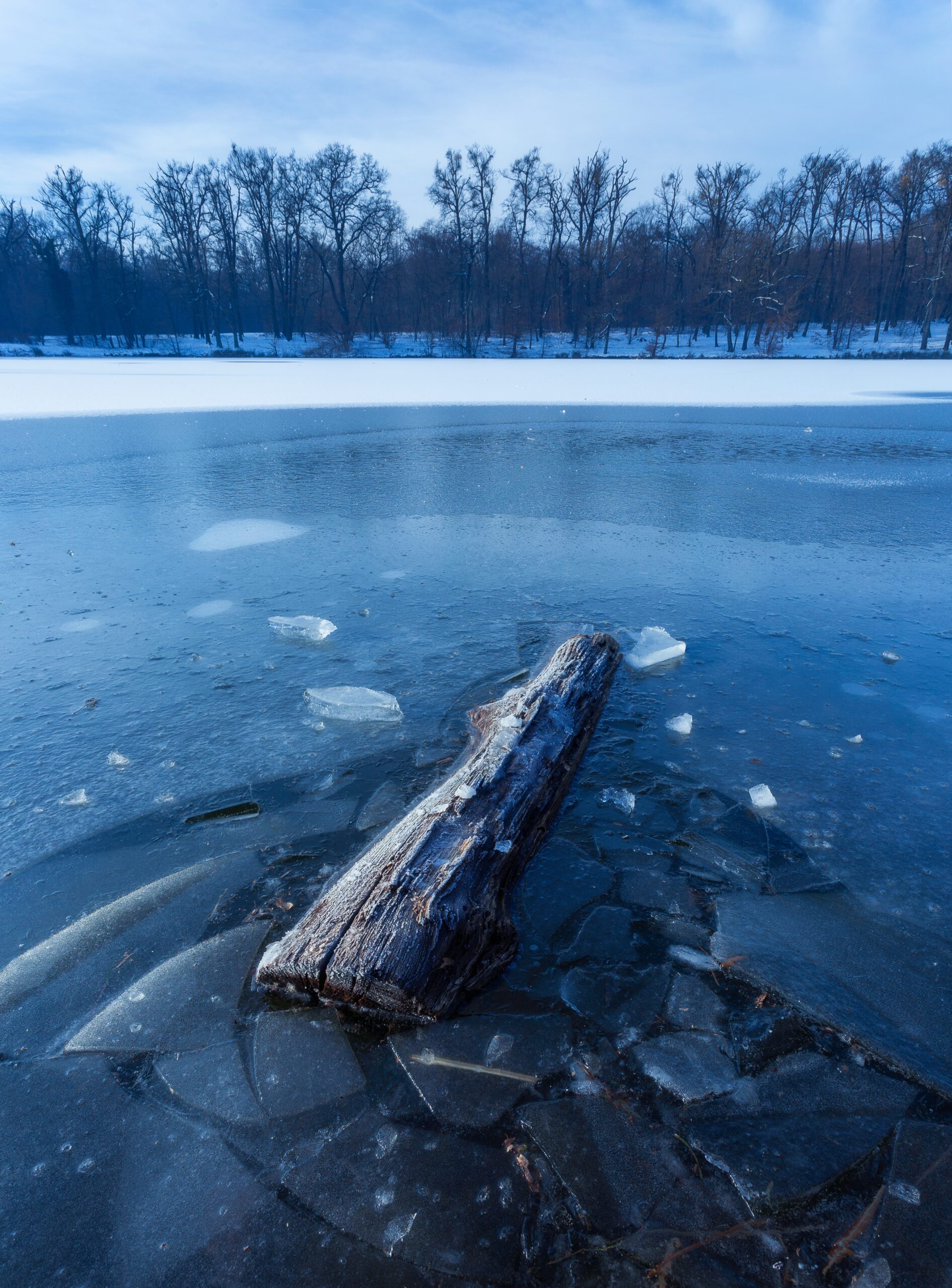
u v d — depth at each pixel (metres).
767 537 6.24
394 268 53.16
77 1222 1.41
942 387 21.09
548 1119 1.59
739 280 43.62
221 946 2.08
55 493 7.77
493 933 2.01
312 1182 1.47
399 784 2.81
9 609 4.62
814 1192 1.44
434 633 4.27
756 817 2.63
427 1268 1.32
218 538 6.16
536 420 14.12
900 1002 1.90
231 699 3.50
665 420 14.18
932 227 43.81
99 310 54.12
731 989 1.94
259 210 51.34
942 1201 1.43
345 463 9.62
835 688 3.61
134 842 2.53
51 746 3.10
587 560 5.61
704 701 3.47
